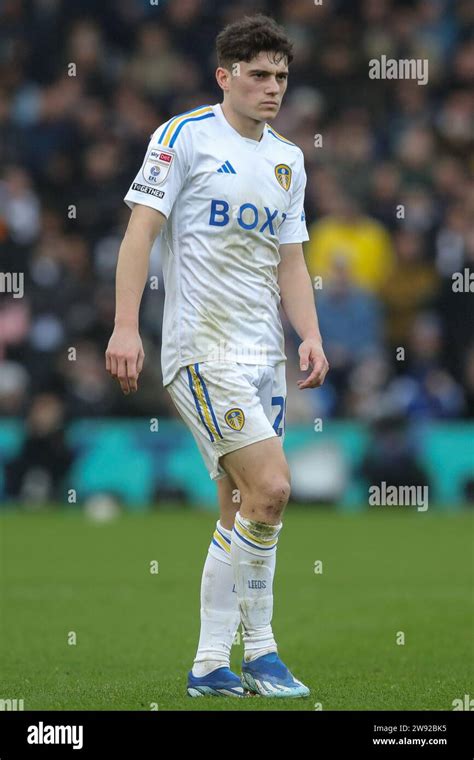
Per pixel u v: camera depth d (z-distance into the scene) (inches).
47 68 2696.9
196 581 1341.0
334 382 2210.9
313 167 2512.3
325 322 2240.4
